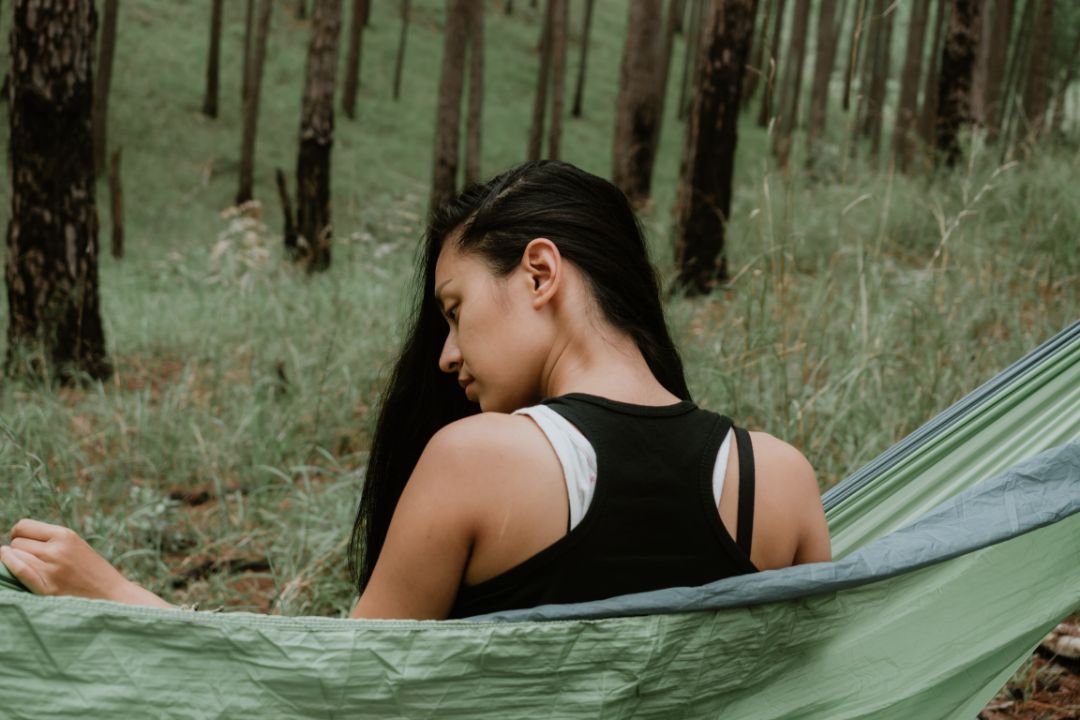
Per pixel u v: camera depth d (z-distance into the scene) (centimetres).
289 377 564
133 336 772
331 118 1257
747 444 122
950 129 1034
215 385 546
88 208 644
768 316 420
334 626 109
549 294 121
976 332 455
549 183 127
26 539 119
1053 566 136
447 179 1672
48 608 106
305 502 364
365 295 745
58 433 452
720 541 116
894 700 127
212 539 378
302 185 1257
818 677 125
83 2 635
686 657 114
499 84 3412
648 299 127
